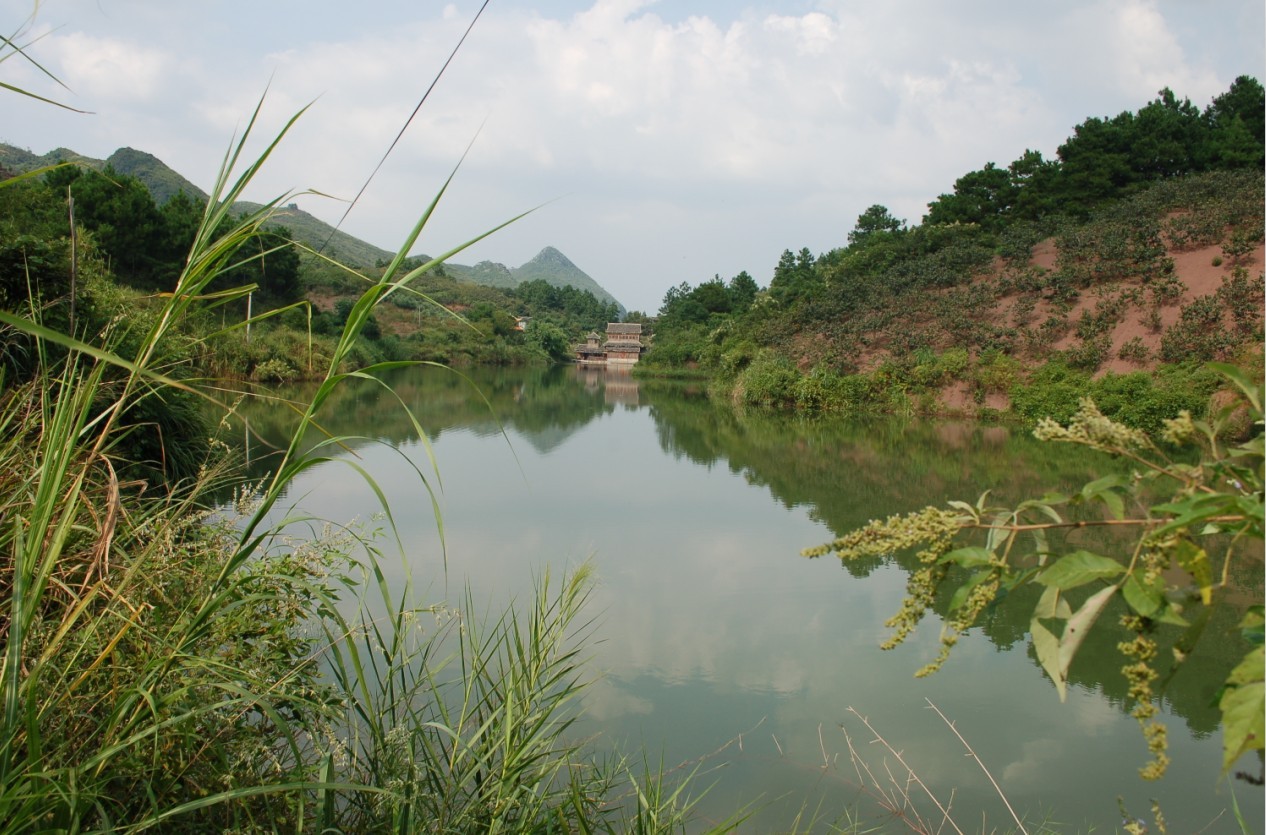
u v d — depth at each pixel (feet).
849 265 131.85
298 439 6.02
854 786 12.98
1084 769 13.67
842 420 77.71
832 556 26.84
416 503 32.37
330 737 7.31
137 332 19.45
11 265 20.02
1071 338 79.56
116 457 8.31
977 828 11.93
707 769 13.35
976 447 56.70
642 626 19.97
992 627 20.17
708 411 88.28
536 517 31.27
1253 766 13.61
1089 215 114.11
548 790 9.30
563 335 252.62
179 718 5.60
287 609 9.02
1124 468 44.50
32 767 4.95
